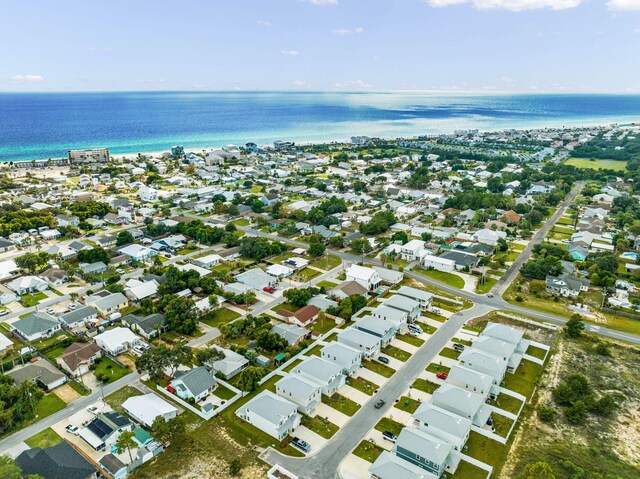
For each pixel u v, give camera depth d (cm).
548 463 6512
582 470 6219
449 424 6906
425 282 13125
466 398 7481
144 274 13038
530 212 19225
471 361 8675
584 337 10112
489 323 10156
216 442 6956
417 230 17762
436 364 9031
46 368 8556
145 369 8244
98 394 8125
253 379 8162
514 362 8931
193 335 10119
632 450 6869
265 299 11906
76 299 11850
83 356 8869
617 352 9600
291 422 7181
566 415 7594
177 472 6362
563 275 12900
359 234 16788
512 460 6600
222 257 14650
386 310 10462
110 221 18575
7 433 7100
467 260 14162
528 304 11750
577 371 8912
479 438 7044
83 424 7338
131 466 6394
